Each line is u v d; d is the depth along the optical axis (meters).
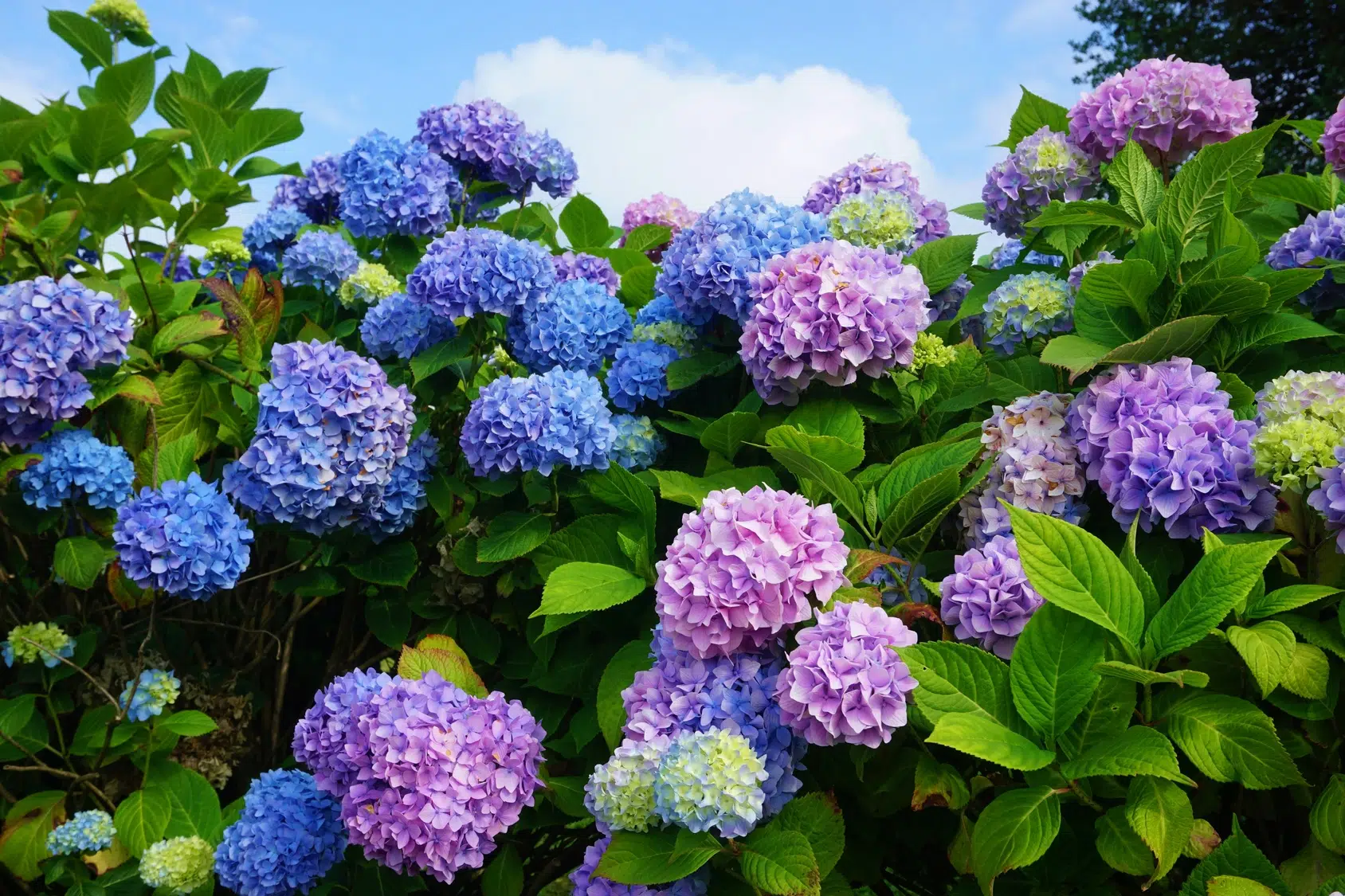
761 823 1.88
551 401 2.57
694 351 2.93
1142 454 2.02
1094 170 3.01
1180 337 2.11
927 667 1.69
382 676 2.23
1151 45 16.12
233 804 2.75
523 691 2.83
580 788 2.30
